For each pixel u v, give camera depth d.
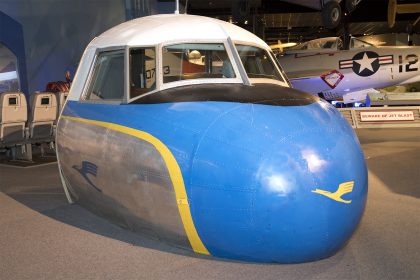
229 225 3.25
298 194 3.14
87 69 4.77
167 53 4.16
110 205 4.12
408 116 13.24
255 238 3.25
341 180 3.28
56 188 6.60
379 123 13.25
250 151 3.21
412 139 11.01
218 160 3.25
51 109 9.19
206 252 3.59
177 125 3.51
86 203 4.75
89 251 3.93
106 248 3.99
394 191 6.02
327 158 3.28
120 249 3.95
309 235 3.22
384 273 3.39
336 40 13.46
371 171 7.35
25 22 14.07
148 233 3.94
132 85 4.11
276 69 4.77
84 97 4.71
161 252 3.85
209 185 3.25
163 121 3.59
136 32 4.41
